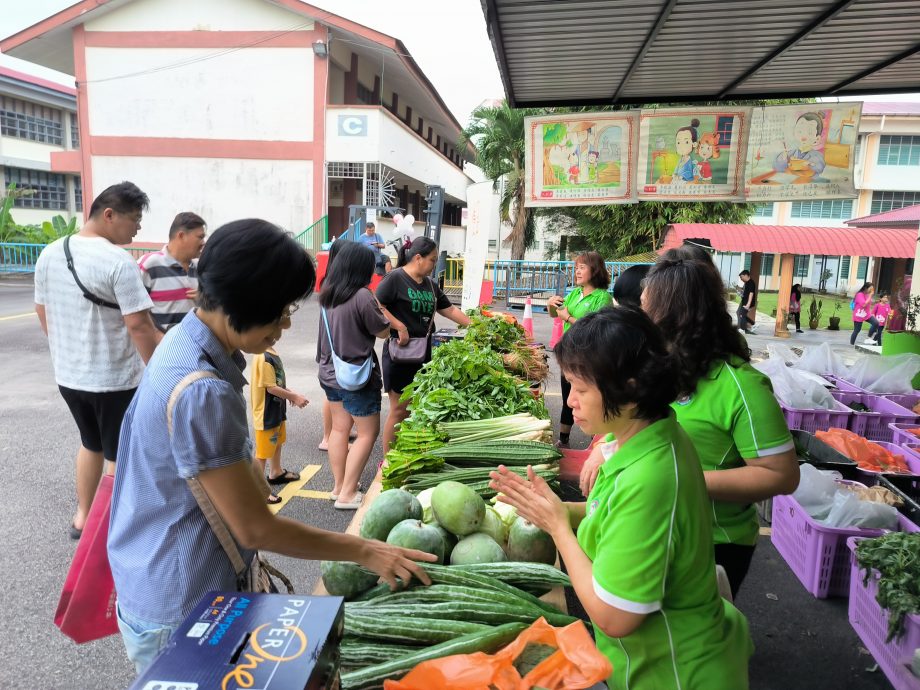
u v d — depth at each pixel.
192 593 1.48
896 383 6.31
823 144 7.04
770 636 3.29
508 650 1.55
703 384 2.15
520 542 2.20
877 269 25.73
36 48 20.36
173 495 1.45
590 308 5.36
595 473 2.24
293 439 6.19
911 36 4.88
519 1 4.14
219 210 19.62
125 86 19.31
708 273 2.14
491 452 3.01
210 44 18.83
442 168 28.66
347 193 21.64
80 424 3.87
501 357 5.02
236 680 1.10
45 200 27.31
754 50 5.27
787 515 4.03
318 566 3.91
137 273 3.68
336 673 1.31
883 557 2.96
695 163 7.32
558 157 7.52
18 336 11.01
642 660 1.51
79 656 2.98
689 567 1.44
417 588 1.87
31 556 3.80
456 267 21.89
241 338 1.46
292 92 18.81
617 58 5.46
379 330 4.21
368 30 18.36
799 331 17.44
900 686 2.78
